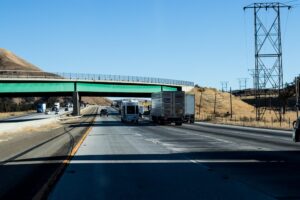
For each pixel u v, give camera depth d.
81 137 38.56
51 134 46.38
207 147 26.78
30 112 168.25
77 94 97.56
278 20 77.00
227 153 22.97
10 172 16.81
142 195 11.86
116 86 103.62
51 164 19.16
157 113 69.25
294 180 14.27
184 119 67.38
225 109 144.25
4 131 48.78
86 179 14.71
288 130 47.00
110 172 16.36
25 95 98.31
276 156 21.38
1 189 13.04
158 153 23.36
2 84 85.50
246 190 12.52
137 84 106.06
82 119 95.44
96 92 102.69
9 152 26.34
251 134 40.44
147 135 40.47
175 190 12.59
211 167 17.56
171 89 115.81
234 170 16.66
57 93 99.88
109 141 32.97
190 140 33.12
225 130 48.62
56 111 141.88
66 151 25.59
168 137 37.22
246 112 134.62
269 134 40.31
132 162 19.42
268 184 13.52
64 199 11.38
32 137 42.19
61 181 14.31
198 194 11.94
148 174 15.79
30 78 87.25
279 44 77.06
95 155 22.62
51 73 91.56
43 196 11.70
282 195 11.73
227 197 11.49
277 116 96.50
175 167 17.64
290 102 137.88
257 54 77.56
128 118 75.25
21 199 11.43
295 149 24.95
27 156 23.30
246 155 21.91
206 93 155.00
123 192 12.33
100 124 69.81
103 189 12.82
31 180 14.70
